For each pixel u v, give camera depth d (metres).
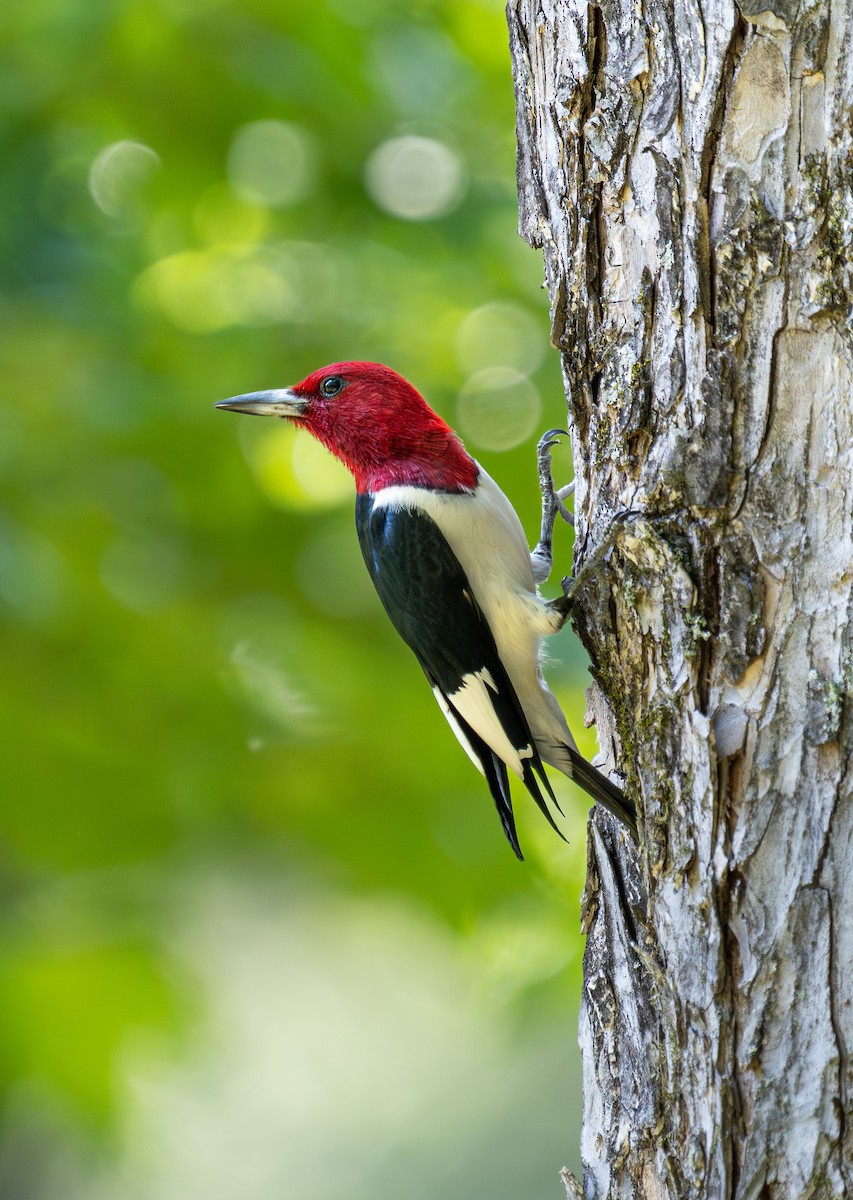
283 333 12.14
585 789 6.41
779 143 5.70
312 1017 18.81
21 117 11.53
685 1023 5.82
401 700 11.97
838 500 5.64
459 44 11.80
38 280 11.53
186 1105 19.61
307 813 11.85
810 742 5.62
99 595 11.48
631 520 6.02
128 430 11.32
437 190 12.09
